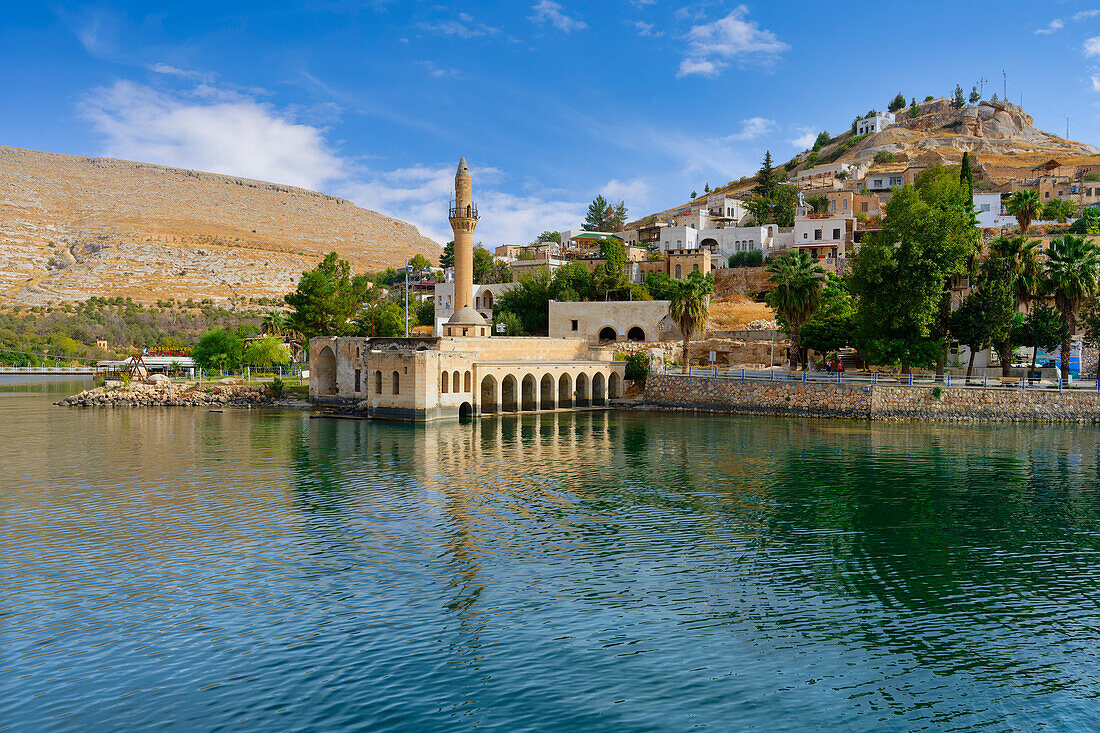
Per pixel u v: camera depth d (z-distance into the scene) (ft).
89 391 339.77
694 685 74.59
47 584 100.07
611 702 71.31
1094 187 513.86
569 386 306.76
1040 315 267.18
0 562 108.68
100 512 135.95
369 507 139.64
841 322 309.83
